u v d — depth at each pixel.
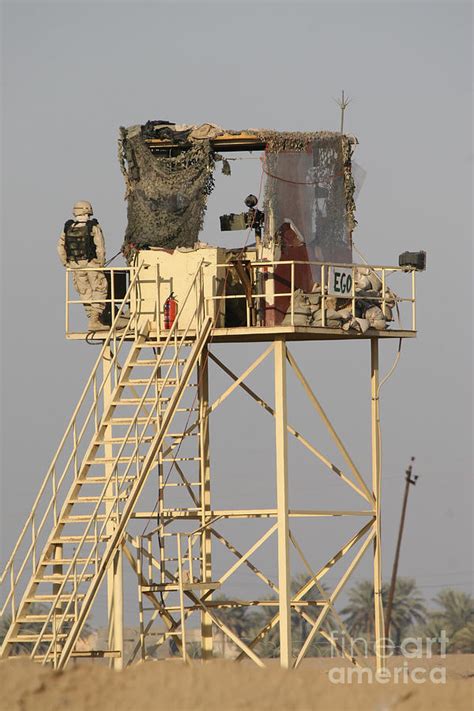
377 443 143.00
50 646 122.19
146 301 134.38
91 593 122.56
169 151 136.50
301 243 134.38
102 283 134.62
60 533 126.69
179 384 127.81
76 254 134.50
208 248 133.38
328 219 136.38
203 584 133.00
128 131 136.12
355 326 133.50
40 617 123.94
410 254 139.88
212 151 135.00
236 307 134.62
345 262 137.38
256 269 133.00
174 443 137.25
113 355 132.62
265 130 134.50
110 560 124.25
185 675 98.25
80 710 92.19
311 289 134.12
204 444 138.38
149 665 103.19
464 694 94.88
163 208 135.12
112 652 130.62
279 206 133.38
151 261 134.62
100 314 134.62
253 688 94.88
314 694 94.44
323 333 131.88
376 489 142.62
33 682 95.75
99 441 128.12
